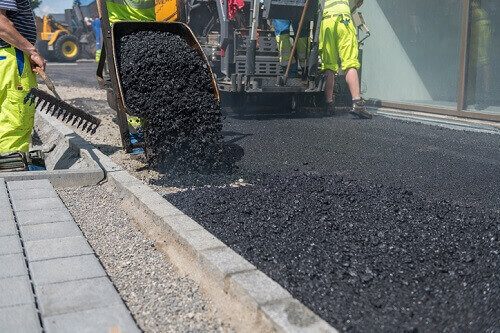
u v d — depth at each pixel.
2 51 4.45
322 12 8.24
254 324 2.25
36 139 7.46
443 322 2.24
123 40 5.01
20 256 2.92
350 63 8.33
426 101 10.00
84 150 5.49
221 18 8.24
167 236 3.29
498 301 2.37
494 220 3.41
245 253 2.92
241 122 7.89
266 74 8.25
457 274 2.66
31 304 2.39
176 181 4.46
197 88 4.79
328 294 2.47
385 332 2.15
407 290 2.52
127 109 4.59
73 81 15.52
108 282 2.63
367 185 4.29
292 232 3.21
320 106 9.02
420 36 10.82
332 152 5.79
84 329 2.20
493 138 6.64
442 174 4.82
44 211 3.73
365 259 2.84
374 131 7.16
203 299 2.59
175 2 5.62
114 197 4.29
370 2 10.44
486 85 9.07
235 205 3.70
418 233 3.18
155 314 2.47
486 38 8.61
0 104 4.58
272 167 5.12
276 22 8.27
